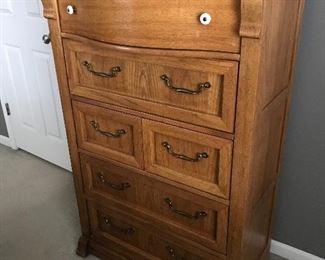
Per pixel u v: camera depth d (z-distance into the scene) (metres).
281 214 1.54
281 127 1.26
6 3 2.00
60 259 1.62
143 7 0.94
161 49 0.97
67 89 1.29
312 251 1.52
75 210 1.93
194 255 1.25
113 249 1.54
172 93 1.02
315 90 1.26
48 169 2.31
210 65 0.91
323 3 1.14
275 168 1.33
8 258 1.63
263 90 0.94
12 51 2.15
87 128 1.33
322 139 1.31
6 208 1.96
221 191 1.06
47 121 2.20
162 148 1.13
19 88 2.25
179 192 1.16
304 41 1.21
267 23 0.84
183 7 0.89
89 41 1.11
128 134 1.21
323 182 1.37
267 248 1.49
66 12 1.14
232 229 1.10
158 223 1.29
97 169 1.39
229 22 0.84
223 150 1.00
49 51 1.93
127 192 1.33
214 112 0.97
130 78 1.10
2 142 2.64
